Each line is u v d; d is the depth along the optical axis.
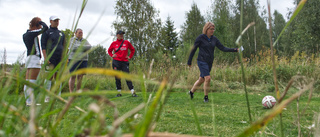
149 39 23.03
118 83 5.41
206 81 4.56
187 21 25.00
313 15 16.31
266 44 26.47
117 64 5.52
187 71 7.44
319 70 6.77
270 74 7.86
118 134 0.27
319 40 16.22
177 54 9.34
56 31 3.47
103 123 0.26
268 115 0.34
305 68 7.36
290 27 21.09
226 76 8.34
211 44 4.55
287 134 1.82
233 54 16.08
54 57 3.38
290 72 7.66
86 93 0.34
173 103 4.37
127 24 22.91
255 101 4.83
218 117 3.02
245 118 2.96
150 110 0.30
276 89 0.56
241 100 4.98
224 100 4.95
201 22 24.77
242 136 0.35
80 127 0.48
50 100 0.52
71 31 0.57
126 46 5.56
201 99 5.02
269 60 8.73
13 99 0.51
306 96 5.21
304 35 17.22
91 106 0.26
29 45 2.87
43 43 3.37
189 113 3.29
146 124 0.29
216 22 17.53
